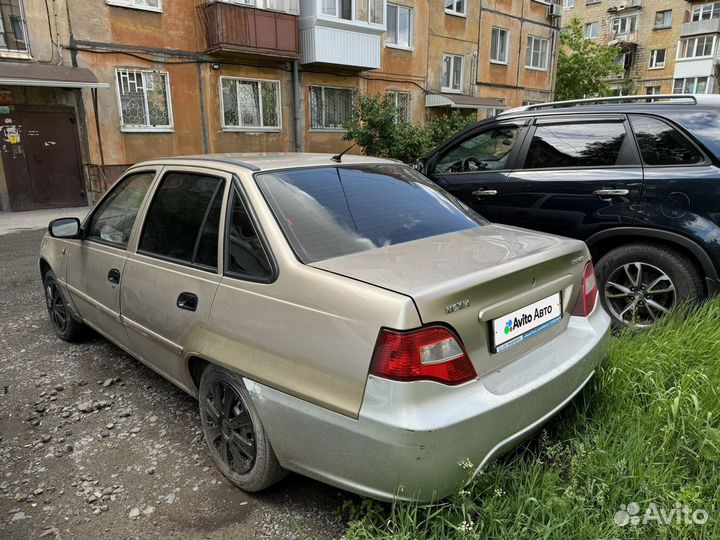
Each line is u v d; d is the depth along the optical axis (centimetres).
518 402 198
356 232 247
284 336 210
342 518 226
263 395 216
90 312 371
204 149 1542
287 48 1582
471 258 224
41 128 1298
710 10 3775
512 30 2373
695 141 374
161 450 280
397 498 187
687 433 250
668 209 373
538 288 230
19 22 1213
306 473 211
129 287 308
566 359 230
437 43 2089
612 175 401
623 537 198
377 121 1550
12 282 649
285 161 279
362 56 1755
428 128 1688
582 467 232
